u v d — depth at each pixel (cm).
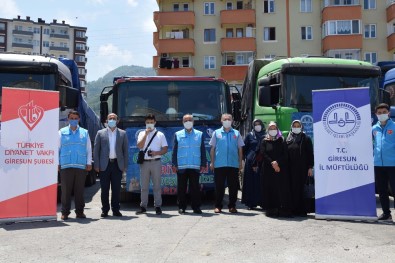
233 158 888
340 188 793
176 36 4278
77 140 836
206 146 975
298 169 835
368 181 782
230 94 1022
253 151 931
